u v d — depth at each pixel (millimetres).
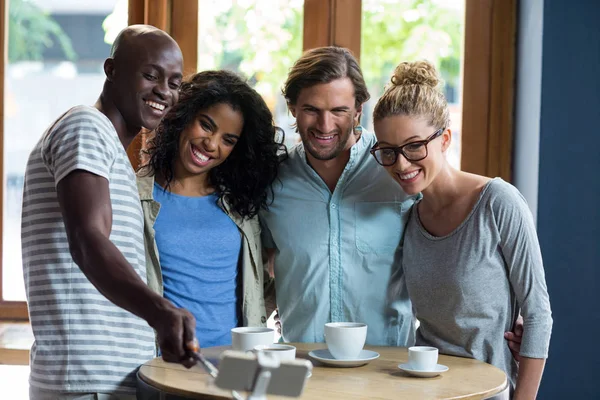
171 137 2219
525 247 1965
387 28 3260
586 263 2988
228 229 2281
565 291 2990
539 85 2971
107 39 3439
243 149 2316
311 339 2312
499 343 2045
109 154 1705
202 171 2232
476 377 1823
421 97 1974
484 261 1997
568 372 3004
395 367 1922
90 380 1791
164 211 2236
